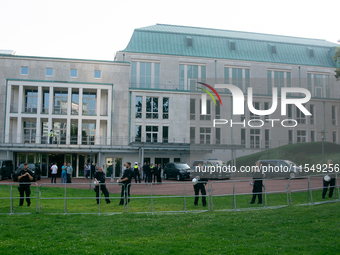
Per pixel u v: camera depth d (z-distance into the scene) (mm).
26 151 38375
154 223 10883
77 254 7613
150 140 43594
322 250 7820
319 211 12195
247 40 54000
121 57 48156
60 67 42156
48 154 39781
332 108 28203
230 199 16062
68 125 40750
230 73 50688
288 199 15695
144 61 48562
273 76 51562
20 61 41438
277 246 8242
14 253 7590
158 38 51188
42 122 41656
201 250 8000
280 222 10719
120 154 40688
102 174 14984
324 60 54750
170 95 44531
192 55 50406
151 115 43875
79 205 14484
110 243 8516
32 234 9367
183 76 49406
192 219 11547
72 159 40375
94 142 42000
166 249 8047
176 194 17406
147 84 48344
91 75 42844
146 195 16078
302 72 52250
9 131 39906
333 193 16766
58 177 39250
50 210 13328
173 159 41844
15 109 41094
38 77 41594
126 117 43094
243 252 7781
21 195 14320
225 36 53906
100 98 43281
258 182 14906
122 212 13188
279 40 56125
